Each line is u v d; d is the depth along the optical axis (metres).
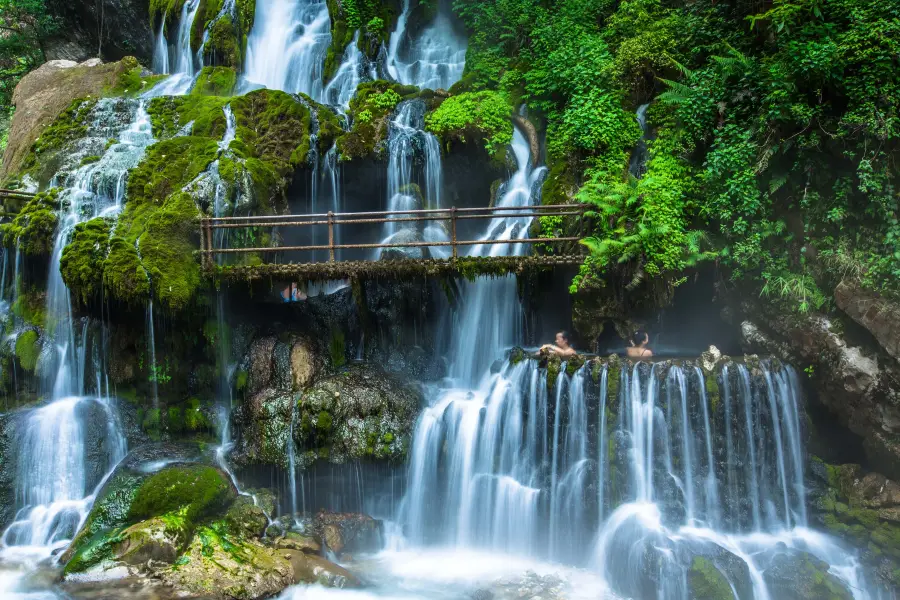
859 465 10.98
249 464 11.27
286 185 13.50
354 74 17.72
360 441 11.18
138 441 11.88
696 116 12.81
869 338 10.39
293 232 14.39
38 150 14.71
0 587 9.16
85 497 11.20
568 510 10.77
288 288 14.01
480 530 11.09
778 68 11.47
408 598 9.39
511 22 16.59
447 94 15.78
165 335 11.98
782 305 11.33
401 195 14.27
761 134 11.84
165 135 14.48
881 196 10.55
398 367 12.90
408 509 11.27
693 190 12.60
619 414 10.73
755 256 11.54
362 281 12.53
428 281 13.48
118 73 17.53
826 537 10.45
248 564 9.50
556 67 14.62
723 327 13.28
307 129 14.12
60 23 21.91
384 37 18.61
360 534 10.87
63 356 12.30
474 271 11.90
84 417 11.66
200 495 10.41
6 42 21.52
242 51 18.61
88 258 11.30
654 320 12.69
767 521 10.58
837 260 10.80
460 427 11.40
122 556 9.37
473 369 13.17
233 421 11.98
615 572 9.89
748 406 10.70
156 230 11.55
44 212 12.49
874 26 11.05
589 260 11.98
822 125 11.23
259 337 12.41
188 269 11.49
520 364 11.55
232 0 18.81
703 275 12.84
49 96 17.33
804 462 10.93
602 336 12.83
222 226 11.60
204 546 9.62
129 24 21.66
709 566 9.22
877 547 9.99
